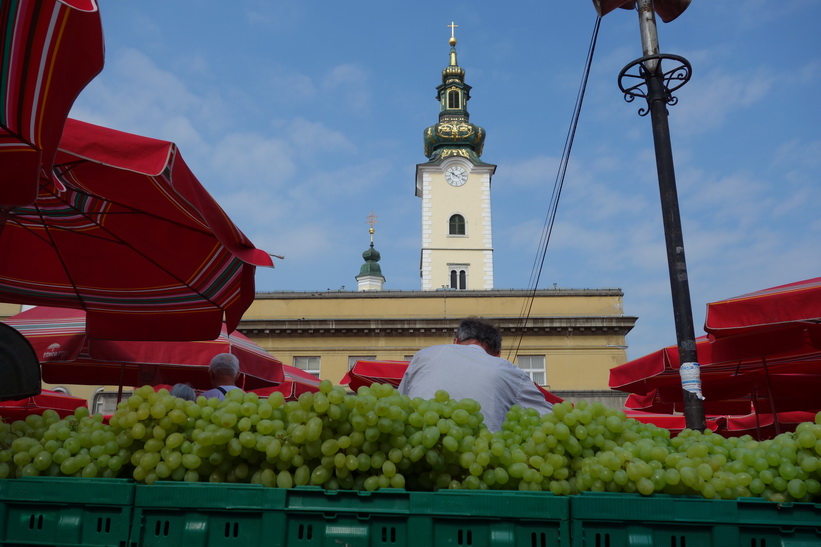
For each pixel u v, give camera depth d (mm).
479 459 1720
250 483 1759
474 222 54875
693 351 5117
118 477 1861
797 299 5586
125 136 3053
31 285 4992
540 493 1573
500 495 1539
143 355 6559
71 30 2078
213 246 4516
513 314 29688
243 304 4820
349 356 29219
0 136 2494
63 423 1897
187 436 1800
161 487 1601
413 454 1727
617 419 1861
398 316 29812
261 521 1566
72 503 1608
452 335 29266
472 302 29938
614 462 1646
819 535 1510
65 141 2939
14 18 2031
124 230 4520
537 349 29078
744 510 1524
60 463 1791
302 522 1564
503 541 1503
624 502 1524
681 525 1512
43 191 4090
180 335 5191
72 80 2193
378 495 1573
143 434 1764
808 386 8562
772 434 10734
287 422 1798
